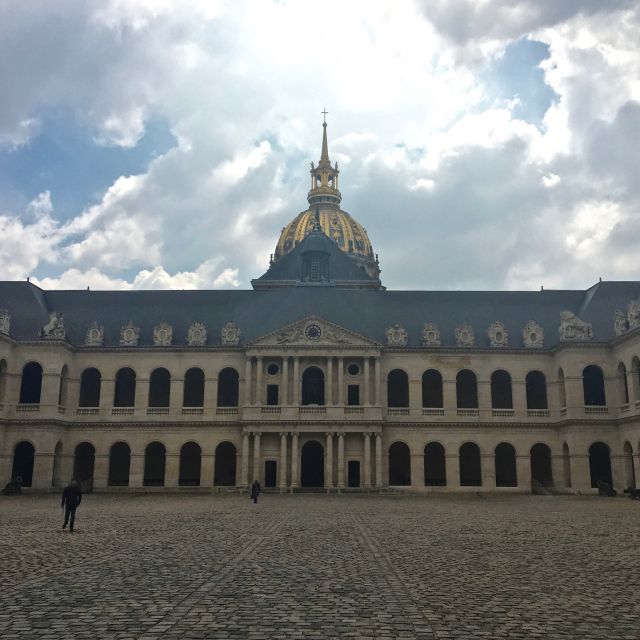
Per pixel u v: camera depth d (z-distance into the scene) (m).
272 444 89.88
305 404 92.25
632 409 82.00
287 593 18.78
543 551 27.84
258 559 25.17
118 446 96.06
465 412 91.56
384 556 26.16
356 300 100.75
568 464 89.19
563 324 90.31
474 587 19.83
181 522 41.47
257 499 68.88
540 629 15.12
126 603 17.33
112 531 35.53
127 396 96.81
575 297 101.19
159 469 95.62
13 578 20.86
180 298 101.62
